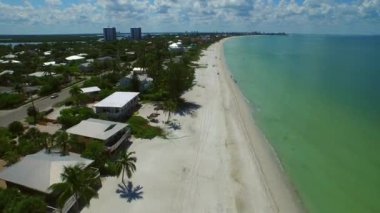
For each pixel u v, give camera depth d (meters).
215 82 92.12
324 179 38.56
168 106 59.53
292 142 49.28
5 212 26.25
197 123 55.75
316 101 73.81
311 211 32.34
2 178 31.12
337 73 117.56
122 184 35.12
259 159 43.06
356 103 72.00
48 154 35.88
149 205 31.70
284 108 67.62
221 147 46.19
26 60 129.50
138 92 67.94
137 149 44.25
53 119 54.69
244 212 31.52
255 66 134.75
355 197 34.97
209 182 36.53
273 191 35.53
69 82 86.69
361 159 43.75
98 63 108.00
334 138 50.91
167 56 140.00
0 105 62.66
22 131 47.94
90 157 36.38
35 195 29.80
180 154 43.25
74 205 30.58
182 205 31.98
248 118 60.12
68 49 189.00
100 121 46.84
